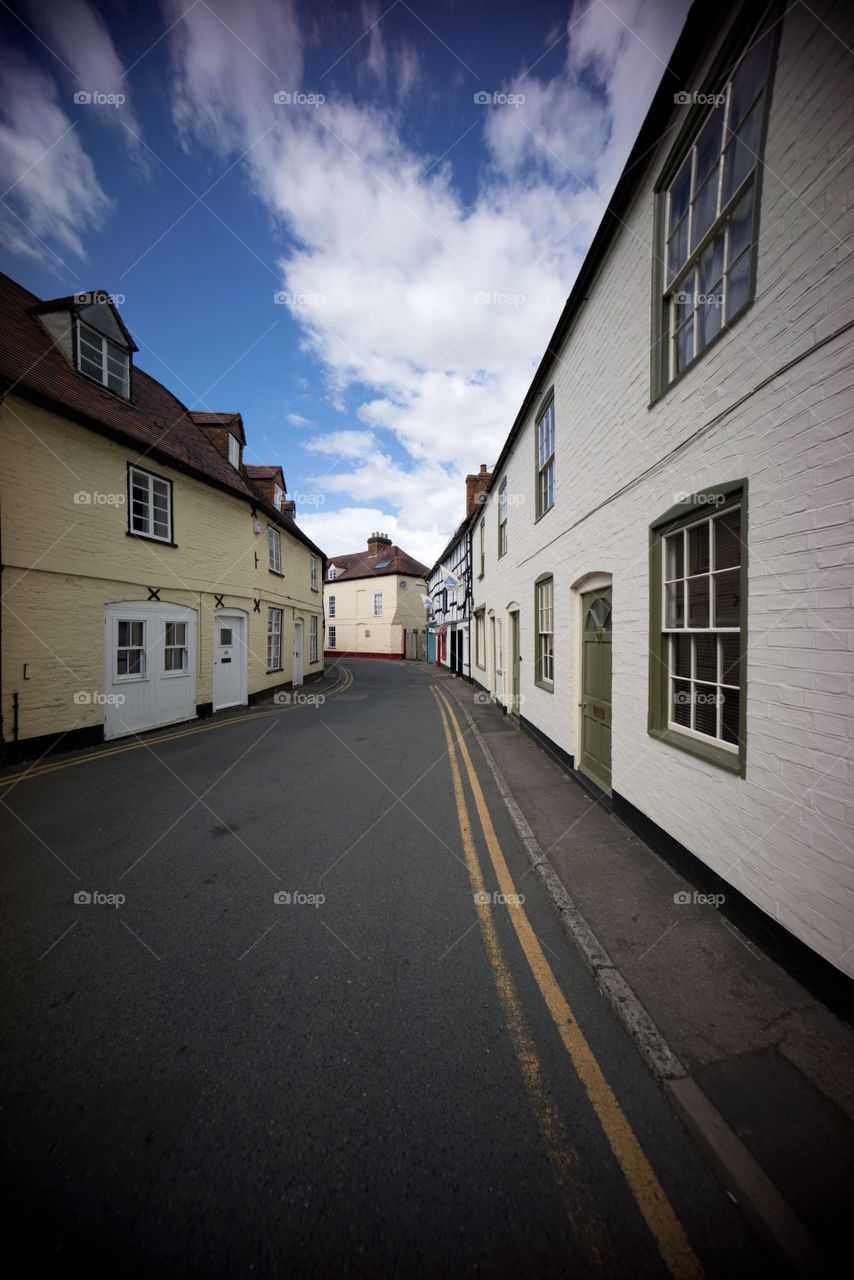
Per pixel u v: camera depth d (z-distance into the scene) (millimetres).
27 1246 1328
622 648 4156
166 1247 1332
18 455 6352
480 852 3820
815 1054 1880
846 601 1994
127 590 8047
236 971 2445
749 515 2547
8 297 7555
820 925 2127
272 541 13320
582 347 5133
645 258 3748
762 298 2447
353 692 14359
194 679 9688
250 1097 1760
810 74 2117
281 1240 1351
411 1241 1352
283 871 3506
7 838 4047
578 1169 1531
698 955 2471
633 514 3938
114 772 5984
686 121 3131
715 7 2760
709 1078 1781
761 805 2473
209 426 11984
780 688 2342
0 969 2457
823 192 2068
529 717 7867
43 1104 1722
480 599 14219
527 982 2377
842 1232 1336
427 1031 2072
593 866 3441
